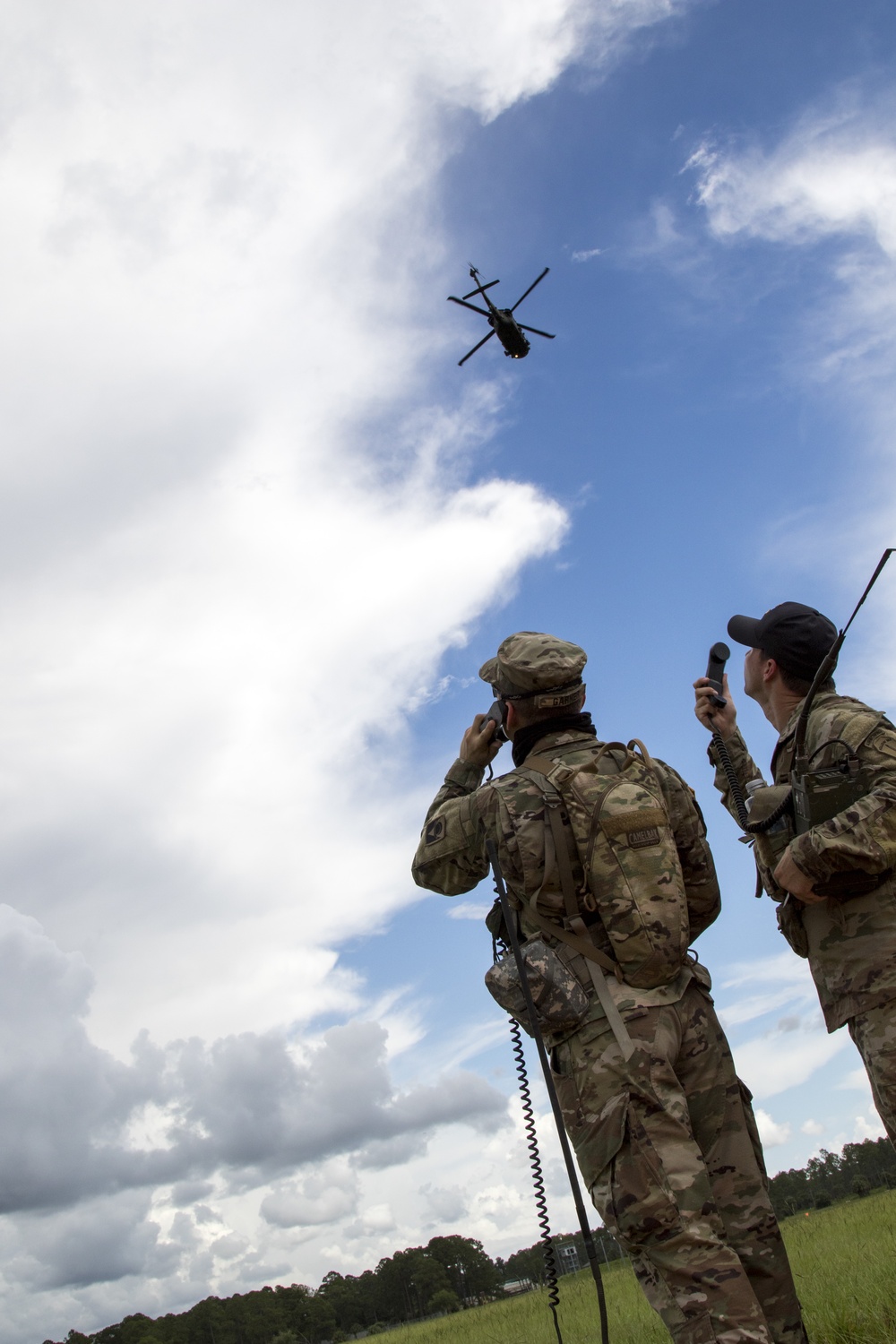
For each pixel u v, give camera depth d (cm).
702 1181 264
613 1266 970
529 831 300
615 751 314
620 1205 261
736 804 346
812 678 331
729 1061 302
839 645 300
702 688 364
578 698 329
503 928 310
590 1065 279
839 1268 570
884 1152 3450
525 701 326
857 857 280
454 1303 7900
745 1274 264
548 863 295
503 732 339
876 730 297
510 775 317
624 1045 275
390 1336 1280
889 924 288
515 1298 1148
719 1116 296
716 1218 262
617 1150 265
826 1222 958
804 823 300
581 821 295
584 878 293
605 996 282
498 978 293
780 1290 288
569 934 292
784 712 337
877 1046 283
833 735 302
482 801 318
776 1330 286
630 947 284
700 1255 254
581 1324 670
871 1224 828
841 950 295
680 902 292
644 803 298
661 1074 273
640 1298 723
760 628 343
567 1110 283
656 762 321
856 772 294
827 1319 431
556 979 281
